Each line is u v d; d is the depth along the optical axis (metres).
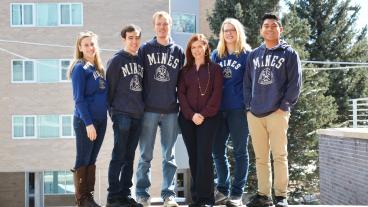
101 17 28.84
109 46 28.84
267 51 7.18
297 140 27.83
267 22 7.14
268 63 7.12
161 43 7.46
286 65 7.05
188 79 7.36
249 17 27.11
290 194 29.09
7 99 28.78
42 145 28.80
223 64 7.70
